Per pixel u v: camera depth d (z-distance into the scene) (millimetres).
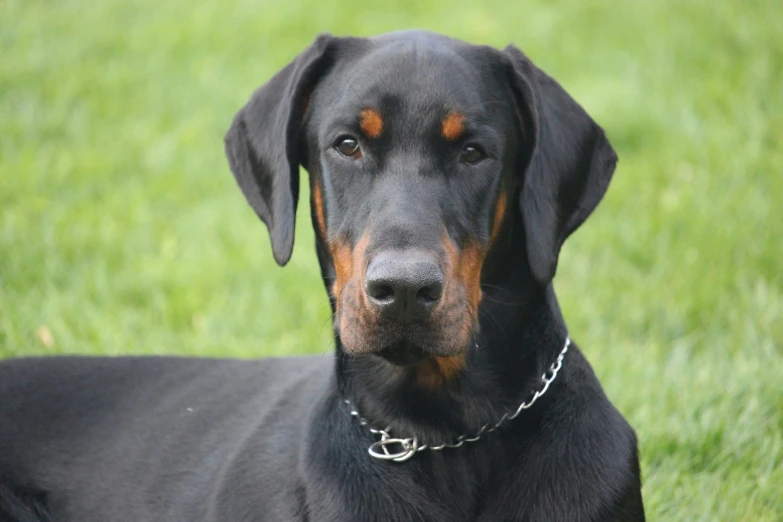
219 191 16391
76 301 12438
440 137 6625
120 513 7883
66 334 11469
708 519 8227
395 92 6664
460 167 6688
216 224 15055
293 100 7090
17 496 8047
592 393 6945
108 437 8250
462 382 6691
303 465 6879
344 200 6766
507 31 22234
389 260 6070
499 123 6828
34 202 15430
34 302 12297
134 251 14219
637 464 7035
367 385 6832
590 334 11469
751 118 16859
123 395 8516
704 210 14188
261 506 7113
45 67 20844
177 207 15836
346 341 6395
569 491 6543
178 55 21781
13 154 17375
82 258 13781
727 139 16422
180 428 8141
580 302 12148
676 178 15602
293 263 13664
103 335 11438
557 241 6898
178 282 13117
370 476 6652
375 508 6555
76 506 8023
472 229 6621
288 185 7090
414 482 6652
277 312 12359
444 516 6598
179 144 17859
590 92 18219
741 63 19031
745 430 9250
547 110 6949
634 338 11648
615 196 15039
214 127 18641
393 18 23578
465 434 6734
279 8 23922
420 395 6711
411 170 6570
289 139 7145
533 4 23969
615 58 20188
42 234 14242
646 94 18203
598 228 14055
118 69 20938
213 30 22828
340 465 6727
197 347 11484
